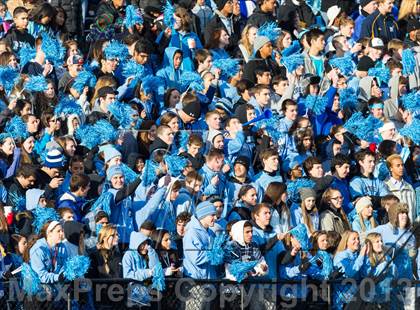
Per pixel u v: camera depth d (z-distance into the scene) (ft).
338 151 147.54
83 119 143.43
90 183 132.46
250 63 154.92
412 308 122.93
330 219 134.62
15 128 138.51
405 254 128.47
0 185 131.44
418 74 160.76
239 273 121.29
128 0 169.27
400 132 149.59
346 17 171.83
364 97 158.71
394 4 180.65
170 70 156.35
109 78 146.41
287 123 145.48
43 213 125.18
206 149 140.97
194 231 124.57
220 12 168.55
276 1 173.78
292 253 125.59
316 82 153.28
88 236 126.00
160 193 130.52
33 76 142.82
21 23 157.17
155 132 141.08
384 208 138.31
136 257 123.03
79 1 166.61
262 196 137.08
